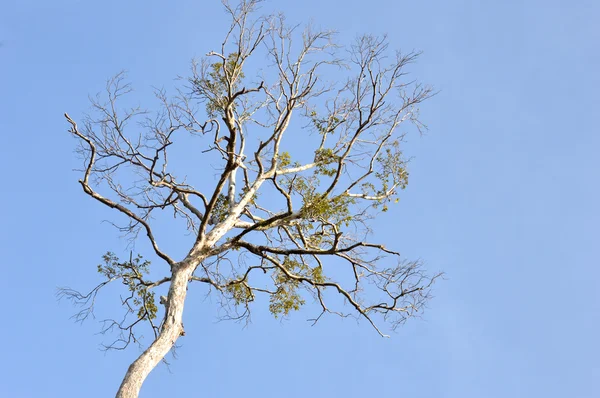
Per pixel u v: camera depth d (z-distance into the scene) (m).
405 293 16.48
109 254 15.92
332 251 15.66
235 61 16.27
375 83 16.48
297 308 17.33
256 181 16.91
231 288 17.16
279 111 17.50
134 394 12.28
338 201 15.70
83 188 14.88
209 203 15.38
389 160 17.41
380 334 16.73
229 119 15.21
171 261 15.08
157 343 13.36
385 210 17.27
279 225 16.50
